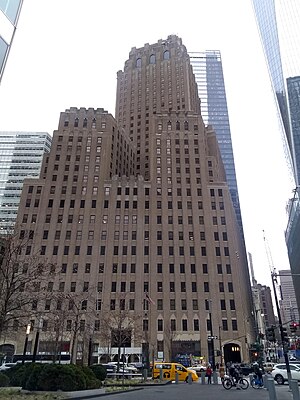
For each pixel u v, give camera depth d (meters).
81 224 81.25
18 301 25.86
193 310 71.75
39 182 86.81
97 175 88.25
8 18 16.03
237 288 73.75
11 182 136.75
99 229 80.62
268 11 131.88
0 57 15.53
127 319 67.06
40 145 145.62
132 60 141.88
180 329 69.75
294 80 111.88
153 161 91.12
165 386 30.17
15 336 64.12
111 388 23.98
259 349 57.19
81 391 19.05
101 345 65.19
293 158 106.88
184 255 77.69
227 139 180.88
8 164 141.25
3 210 128.88
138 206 83.75
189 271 75.69
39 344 63.66
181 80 127.69
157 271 76.19
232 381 27.48
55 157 90.81
